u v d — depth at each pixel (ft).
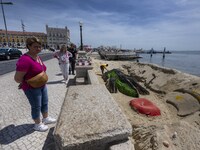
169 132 10.02
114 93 21.89
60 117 5.02
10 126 10.34
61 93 17.66
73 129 4.41
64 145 3.98
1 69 38.29
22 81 8.54
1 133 9.48
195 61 154.51
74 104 5.96
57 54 21.54
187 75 29.71
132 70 50.80
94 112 5.36
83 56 41.47
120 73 28.30
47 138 8.99
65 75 21.70
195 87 23.68
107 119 4.95
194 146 8.89
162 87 29.53
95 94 7.12
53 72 31.65
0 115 12.00
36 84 8.59
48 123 10.59
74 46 29.04
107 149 4.51
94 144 4.29
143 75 41.98
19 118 11.52
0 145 8.37
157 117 15.84
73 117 4.99
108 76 26.76
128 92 21.74
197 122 14.97
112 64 66.80
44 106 10.19
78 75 21.65
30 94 8.84
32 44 8.29
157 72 38.01
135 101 18.11
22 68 7.89
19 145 8.38
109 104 6.05
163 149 8.33
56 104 14.42
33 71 8.40
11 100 15.40
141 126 11.57
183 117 17.01
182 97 21.49
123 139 4.67
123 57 145.59
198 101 18.94
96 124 4.66
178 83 27.86
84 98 6.61
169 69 35.17
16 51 72.84
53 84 21.68
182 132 9.89
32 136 9.18
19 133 9.48
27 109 13.23
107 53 142.31
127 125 4.71
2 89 19.35
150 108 16.56
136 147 9.26
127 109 16.81
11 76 28.48
